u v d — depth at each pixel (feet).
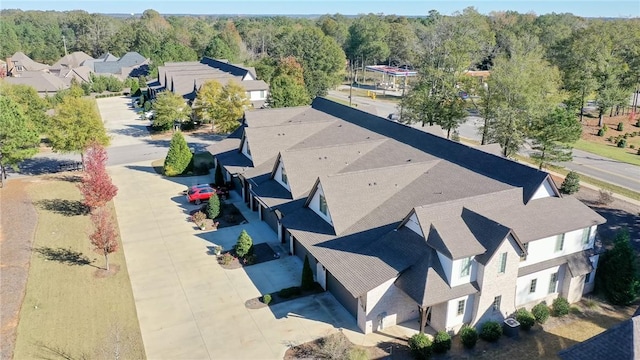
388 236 91.45
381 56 439.63
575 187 150.92
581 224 93.86
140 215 135.13
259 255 112.37
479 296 82.48
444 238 80.69
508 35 380.37
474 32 272.72
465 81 180.96
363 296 82.69
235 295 96.12
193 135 230.27
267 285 99.96
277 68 292.61
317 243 96.43
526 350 80.84
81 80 383.24
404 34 434.30
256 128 145.79
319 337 83.46
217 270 105.60
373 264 85.71
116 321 86.89
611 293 95.20
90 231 123.95
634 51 246.27
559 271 93.91
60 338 81.46
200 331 84.89
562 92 209.97
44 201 143.74
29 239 118.01
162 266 107.04
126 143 215.72
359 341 82.53
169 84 285.02
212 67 329.72
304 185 117.50
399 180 108.99
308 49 349.00
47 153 201.36
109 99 342.44
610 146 216.95
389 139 135.64
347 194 101.81
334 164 123.54
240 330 85.30
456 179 106.22
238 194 152.46
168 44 423.23
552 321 89.45
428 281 79.77
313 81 300.40
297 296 96.17
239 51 470.80
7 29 626.64
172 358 77.82
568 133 148.56
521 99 153.58
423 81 191.83
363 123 151.64
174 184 160.86
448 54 189.26
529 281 90.38
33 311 88.84
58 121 159.74
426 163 114.42
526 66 159.94
